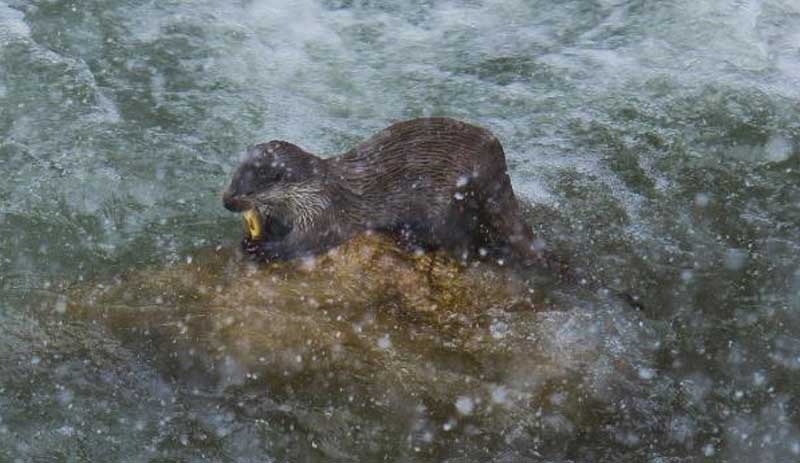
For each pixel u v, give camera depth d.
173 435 10.45
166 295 11.48
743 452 10.52
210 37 16.69
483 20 17.31
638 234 13.21
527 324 11.34
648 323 11.70
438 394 10.67
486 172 12.04
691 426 10.70
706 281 12.49
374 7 17.45
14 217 12.95
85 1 17.11
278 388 10.78
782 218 13.62
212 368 10.90
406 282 11.60
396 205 11.95
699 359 11.41
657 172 14.38
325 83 15.95
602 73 16.20
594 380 10.89
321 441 10.45
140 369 10.94
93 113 14.94
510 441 10.45
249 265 11.76
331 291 11.45
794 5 17.36
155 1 17.31
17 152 14.05
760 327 11.88
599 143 14.88
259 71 16.09
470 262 12.04
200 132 14.76
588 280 12.22
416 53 16.61
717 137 14.99
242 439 10.44
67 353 11.09
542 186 14.02
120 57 16.16
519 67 16.34
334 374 10.81
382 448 10.41
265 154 11.57
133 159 14.05
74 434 10.41
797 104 15.59
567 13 17.39
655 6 17.36
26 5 16.98
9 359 11.03
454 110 15.52
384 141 12.02
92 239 12.73
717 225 13.46
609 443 10.49
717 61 16.38
